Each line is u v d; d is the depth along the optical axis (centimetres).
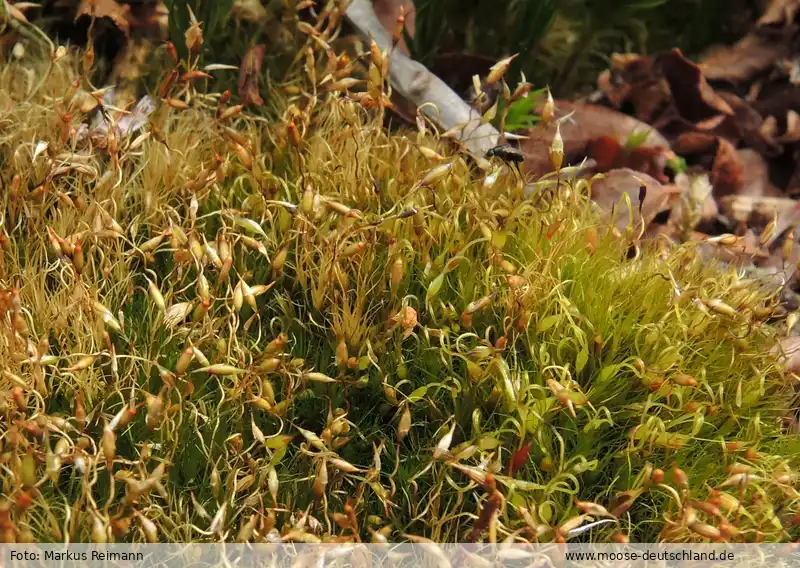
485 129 23
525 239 21
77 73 24
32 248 21
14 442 19
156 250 21
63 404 20
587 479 20
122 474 19
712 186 25
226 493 19
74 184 22
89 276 21
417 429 21
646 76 25
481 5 26
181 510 19
